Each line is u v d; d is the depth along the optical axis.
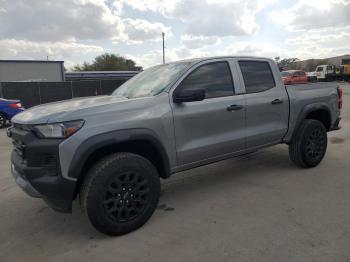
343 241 3.29
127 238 3.58
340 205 4.15
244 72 4.88
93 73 44.06
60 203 3.40
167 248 3.34
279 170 5.70
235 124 4.65
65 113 3.40
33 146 3.35
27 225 4.02
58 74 36.25
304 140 5.48
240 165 6.12
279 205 4.23
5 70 33.75
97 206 3.42
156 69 4.88
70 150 3.29
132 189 3.63
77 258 3.26
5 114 13.18
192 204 4.43
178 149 4.10
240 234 3.53
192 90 3.91
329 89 5.98
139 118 3.72
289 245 3.26
